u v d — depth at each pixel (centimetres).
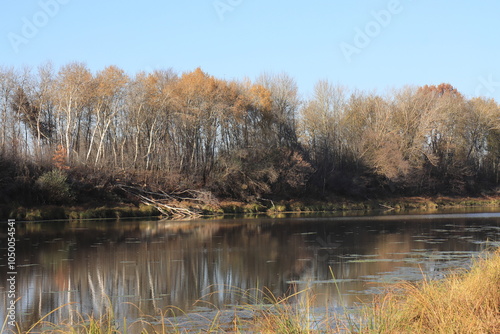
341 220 4188
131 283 1731
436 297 926
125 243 2714
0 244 2639
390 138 6353
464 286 1007
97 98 4959
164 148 5450
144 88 5116
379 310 888
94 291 1617
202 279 1791
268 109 5997
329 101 6606
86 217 4194
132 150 5606
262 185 5356
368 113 6925
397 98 6862
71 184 4331
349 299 1428
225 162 5297
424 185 6762
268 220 4219
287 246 2595
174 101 5081
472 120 7200
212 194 5088
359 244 2642
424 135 6462
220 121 5509
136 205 4684
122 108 5284
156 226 3659
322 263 2075
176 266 2038
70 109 4831
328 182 6206
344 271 1889
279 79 6575
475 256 2152
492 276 1041
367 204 5997
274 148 5750
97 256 2280
